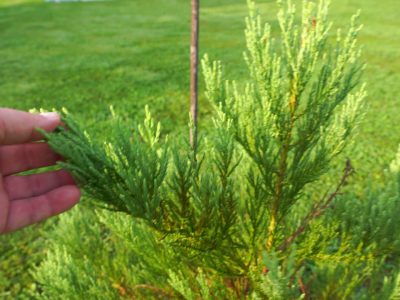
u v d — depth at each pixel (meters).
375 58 2.63
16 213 0.29
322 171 0.36
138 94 2.10
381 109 1.84
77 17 4.35
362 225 0.38
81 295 0.43
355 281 0.43
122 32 3.63
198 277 0.37
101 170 0.26
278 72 0.32
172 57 2.80
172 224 0.31
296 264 0.40
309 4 0.32
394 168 0.43
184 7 4.80
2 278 0.93
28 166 0.31
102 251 0.51
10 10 4.82
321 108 0.35
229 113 0.36
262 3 4.52
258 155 0.35
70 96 2.10
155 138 0.28
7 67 2.65
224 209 0.32
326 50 0.34
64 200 0.30
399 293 0.34
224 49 2.97
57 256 0.47
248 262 0.37
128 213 0.27
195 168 0.31
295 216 0.50
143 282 0.48
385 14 3.93
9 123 0.26
